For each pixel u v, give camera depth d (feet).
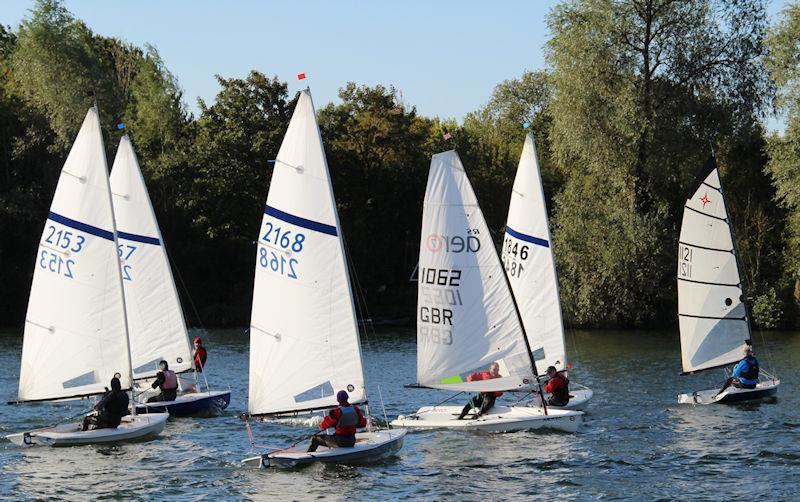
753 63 205.87
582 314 216.33
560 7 209.36
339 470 82.69
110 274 96.22
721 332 121.39
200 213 265.54
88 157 95.91
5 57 331.98
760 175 229.45
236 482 79.20
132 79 347.15
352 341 85.46
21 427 103.81
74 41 270.87
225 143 256.73
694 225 121.90
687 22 204.54
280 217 86.22
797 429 98.78
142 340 118.32
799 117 193.06
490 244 95.55
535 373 96.58
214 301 272.51
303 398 86.38
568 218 214.90
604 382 136.77
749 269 223.92
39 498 75.10
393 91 285.84
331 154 270.05
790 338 197.26
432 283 96.73
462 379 96.58
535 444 92.32
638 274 209.77
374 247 272.72
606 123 203.72
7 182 258.16
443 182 95.96
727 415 107.24
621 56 204.33
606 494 75.66
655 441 93.71
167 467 84.23
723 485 77.92
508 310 95.86
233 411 113.50
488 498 74.69
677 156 207.72
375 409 115.34
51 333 96.07
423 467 83.51
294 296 86.07
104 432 94.02
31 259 253.85
